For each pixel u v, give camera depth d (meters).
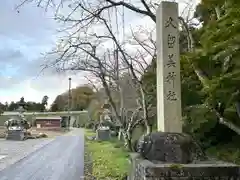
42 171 11.33
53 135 38.62
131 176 6.61
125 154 15.16
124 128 15.98
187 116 10.62
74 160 14.51
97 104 37.84
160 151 5.95
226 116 8.71
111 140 27.75
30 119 58.66
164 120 6.41
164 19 6.62
